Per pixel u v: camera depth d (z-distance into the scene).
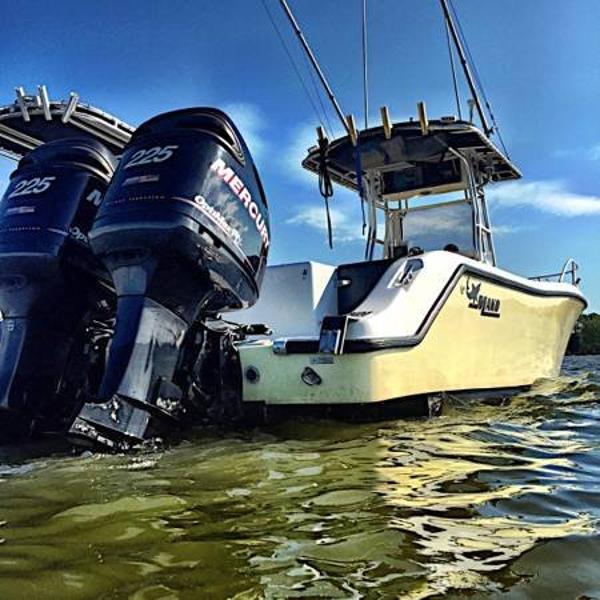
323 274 5.55
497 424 4.70
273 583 1.72
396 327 4.59
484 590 1.68
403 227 8.22
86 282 4.32
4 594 1.64
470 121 6.71
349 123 6.20
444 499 2.60
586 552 1.96
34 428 4.17
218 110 4.19
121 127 5.72
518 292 6.46
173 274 3.82
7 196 4.49
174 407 3.84
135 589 1.68
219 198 4.02
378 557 1.93
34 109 5.36
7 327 4.23
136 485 2.81
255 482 2.88
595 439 4.05
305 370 4.44
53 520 2.28
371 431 4.36
